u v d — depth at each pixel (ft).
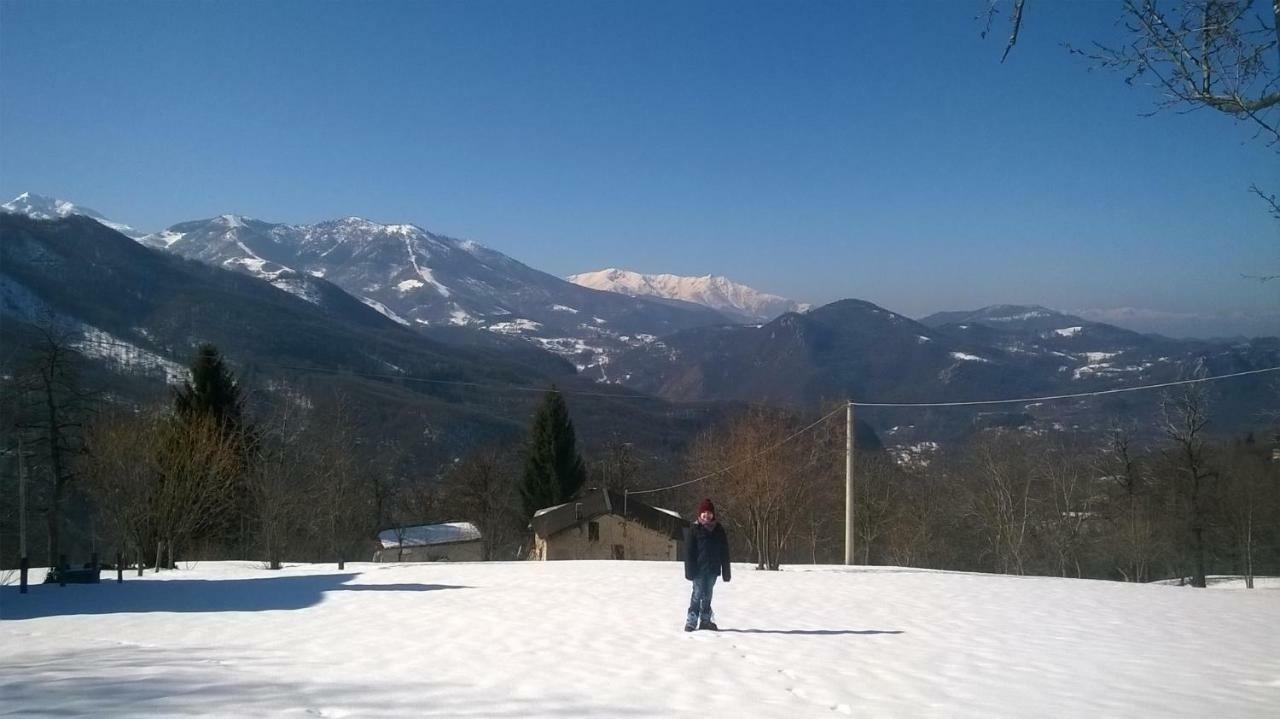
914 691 29.81
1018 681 31.60
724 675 32.22
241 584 76.54
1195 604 57.06
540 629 44.27
